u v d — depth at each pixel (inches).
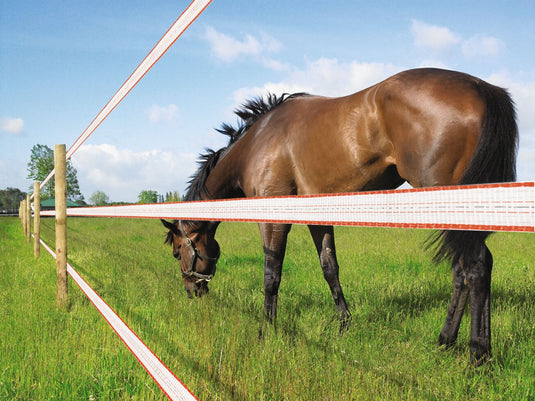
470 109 88.0
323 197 53.9
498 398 81.9
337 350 108.0
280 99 141.2
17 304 161.8
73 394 87.9
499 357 98.2
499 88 94.3
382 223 46.3
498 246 297.3
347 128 109.7
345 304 135.9
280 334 114.5
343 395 80.4
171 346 108.3
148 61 100.5
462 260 92.5
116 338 117.6
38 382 95.3
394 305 148.9
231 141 154.4
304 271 220.1
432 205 40.9
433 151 91.0
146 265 248.2
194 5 75.1
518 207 33.8
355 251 279.3
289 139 125.4
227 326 124.3
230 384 85.7
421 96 93.7
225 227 563.8
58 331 128.3
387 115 100.8
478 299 91.6
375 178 110.3
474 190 37.0
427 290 165.5
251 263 260.2
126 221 954.7
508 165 88.0
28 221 439.2
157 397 83.7
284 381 88.3
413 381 91.4
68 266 169.9
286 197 60.0
